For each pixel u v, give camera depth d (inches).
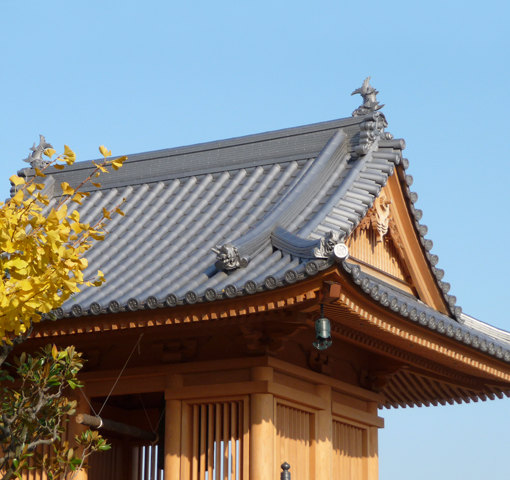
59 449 347.9
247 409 423.8
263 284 363.9
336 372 496.1
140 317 396.5
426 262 530.0
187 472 430.0
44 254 250.4
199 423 440.8
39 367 315.6
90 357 469.4
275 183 522.9
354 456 502.9
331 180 501.0
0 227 247.1
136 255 491.2
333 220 456.8
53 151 267.9
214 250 407.2
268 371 423.5
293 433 446.9
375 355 528.4
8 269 254.4
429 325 426.0
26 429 313.7
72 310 399.9
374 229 502.0
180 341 444.1
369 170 497.7
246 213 506.9
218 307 380.5
